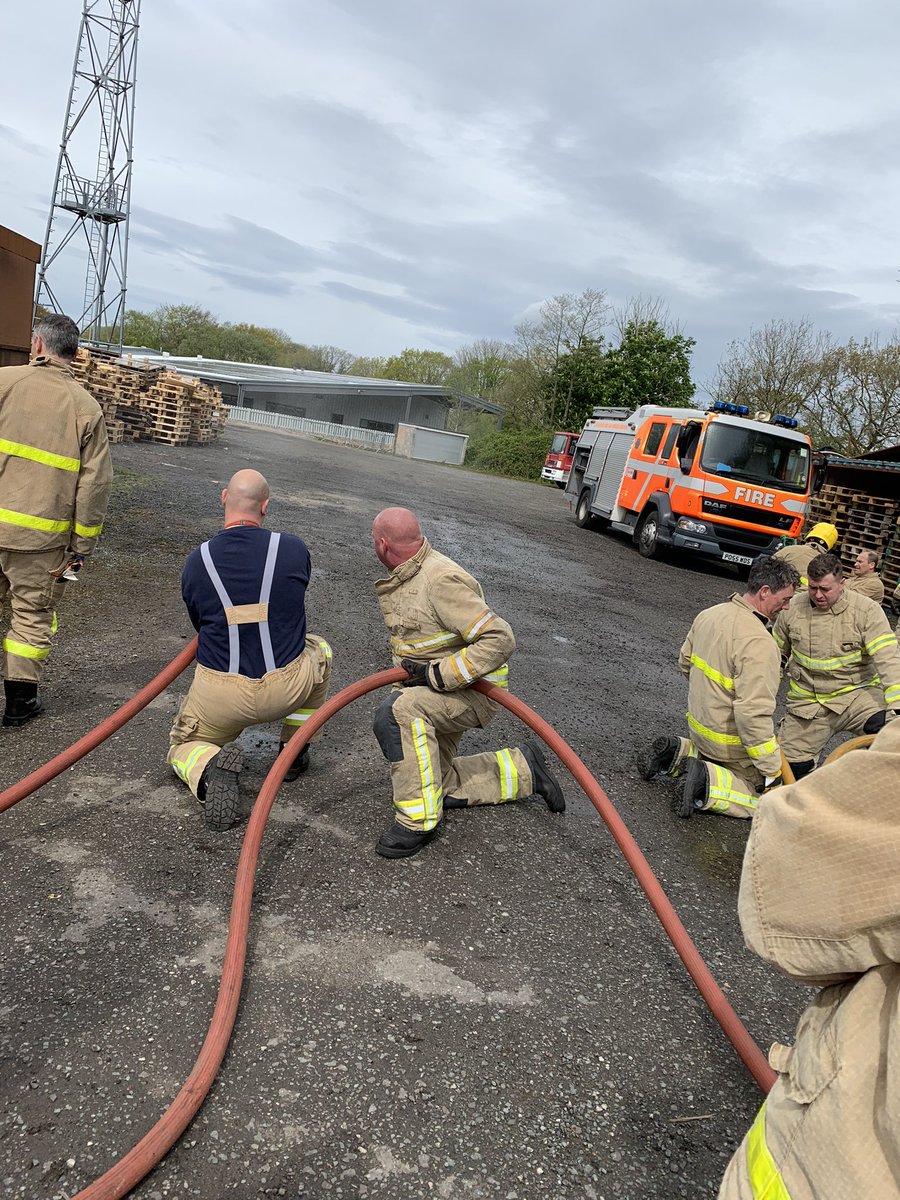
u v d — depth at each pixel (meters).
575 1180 1.98
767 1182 1.15
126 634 5.40
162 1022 2.27
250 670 3.27
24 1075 2.04
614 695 6.09
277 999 2.42
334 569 8.41
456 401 46.75
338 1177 1.89
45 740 3.81
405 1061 2.26
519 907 3.08
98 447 3.88
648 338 40.16
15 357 7.17
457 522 14.05
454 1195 1.90
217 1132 1.96
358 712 4.79
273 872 3.05
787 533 13.52
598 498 16.86
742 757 4.15
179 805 3.41
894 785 1.10
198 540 8.54
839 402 28.27
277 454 20.36
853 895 1.10
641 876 2.76
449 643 3.34
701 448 13.34
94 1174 1.82
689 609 10.26
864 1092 1.06
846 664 4.65
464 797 3.77
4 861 2.88
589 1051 2.41
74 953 2.48
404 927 2.85
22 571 3.80
